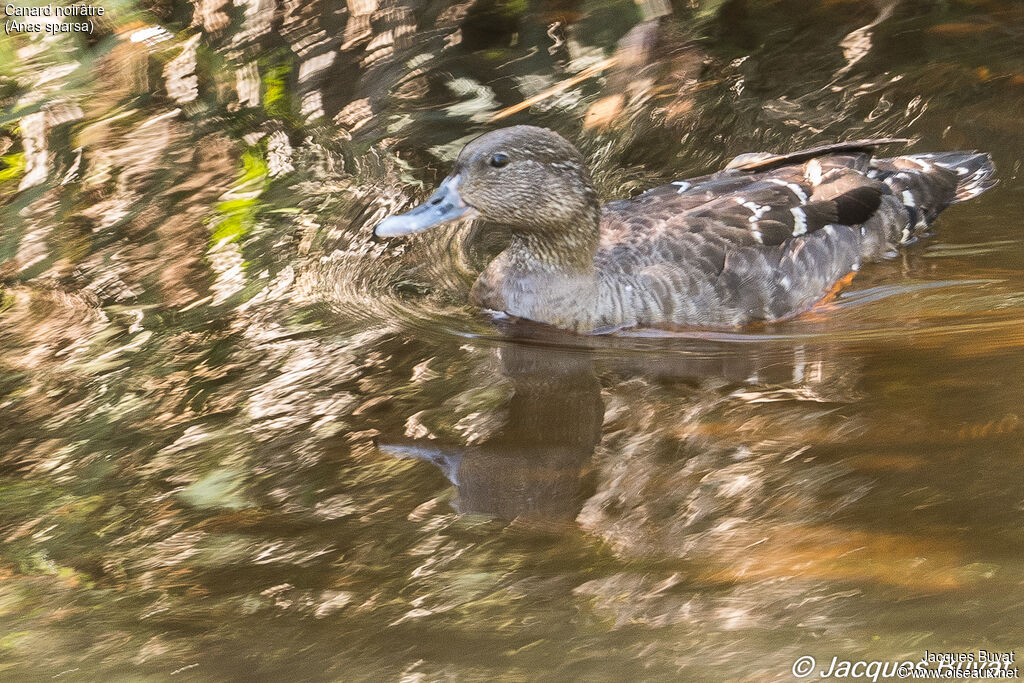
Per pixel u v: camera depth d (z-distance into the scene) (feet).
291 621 21.21
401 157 44.73
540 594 21.62
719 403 28.91
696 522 23.47
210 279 36.32
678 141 45.29
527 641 20.38
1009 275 36.47
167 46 51.98
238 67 50.67
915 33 50.03
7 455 27.17
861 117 45.57
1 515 24.91
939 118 45.09
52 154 45.14
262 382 30.30
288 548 23.29
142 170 43.80
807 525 23.03
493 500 24.68
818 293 36.65
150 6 53.93
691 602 21.11
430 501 24.68
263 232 39.40
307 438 27.43
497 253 41.42
